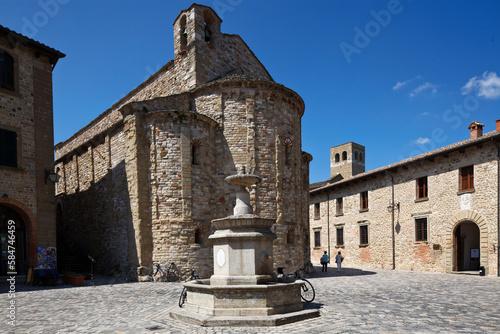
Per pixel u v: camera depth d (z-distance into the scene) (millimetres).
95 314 10188
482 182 22453
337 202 36438
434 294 13742
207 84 21328
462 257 24766
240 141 20828
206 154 20391
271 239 10102
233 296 8938
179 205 19328
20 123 18500
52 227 19016
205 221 19797
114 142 23172
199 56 23016
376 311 10125
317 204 40000
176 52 24594
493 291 14664
